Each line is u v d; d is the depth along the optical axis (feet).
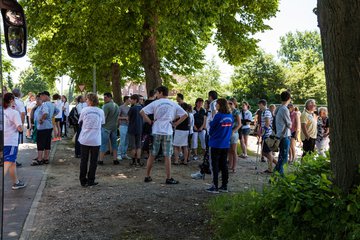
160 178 30.35
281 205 15.35
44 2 50.39
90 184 27.48
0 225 10.89
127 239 17.08
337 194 13.87
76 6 45.32
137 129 35.50
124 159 39.78
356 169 13.88
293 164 17.35
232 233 16.53
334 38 13.88
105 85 92.84
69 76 89.61
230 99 33.55
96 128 27.40
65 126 64.69
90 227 18.60
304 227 14.21
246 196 20.99
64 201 23.13
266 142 29.81
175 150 36.60
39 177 30.55
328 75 14.32
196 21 43.91
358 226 12.65
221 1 41.42
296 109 39.24
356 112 13.84
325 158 16.87
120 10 43.09
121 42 47.67
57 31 54.65
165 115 28.04
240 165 37.65
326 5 14.02
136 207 21.63
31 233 17.84
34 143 51.88
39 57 77.51
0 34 11.63
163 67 78.54
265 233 15.52
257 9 52.39
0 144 11.00
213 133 25.25
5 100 25.94
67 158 40.22
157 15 45.91
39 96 45.47
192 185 27.73
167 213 20.54
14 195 24.98
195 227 18.47
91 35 51.52
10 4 12.88
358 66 13.71
